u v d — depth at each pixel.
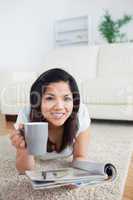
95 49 3.12
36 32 4.19
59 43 4.08
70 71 3.07
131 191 0.87
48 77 0.86
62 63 3.16
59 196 0.80
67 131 0.99
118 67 2.88
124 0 3.71
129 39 3.68
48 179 0.74
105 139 1.73
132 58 2.85
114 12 3.79
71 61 3.12
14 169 1.06
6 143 1.64
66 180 0.76
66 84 0.87
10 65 4.26
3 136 1.91
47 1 4.11
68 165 1.09
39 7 4.15
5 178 0.95
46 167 1.06
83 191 0.83
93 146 1.51
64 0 4.04
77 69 3.06
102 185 0.87
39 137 0.72
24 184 0.89
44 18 4.14
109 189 0.84
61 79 0.86
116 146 1.51
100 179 0.80
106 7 3.82
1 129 2.25
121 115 2.31
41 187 0.73
